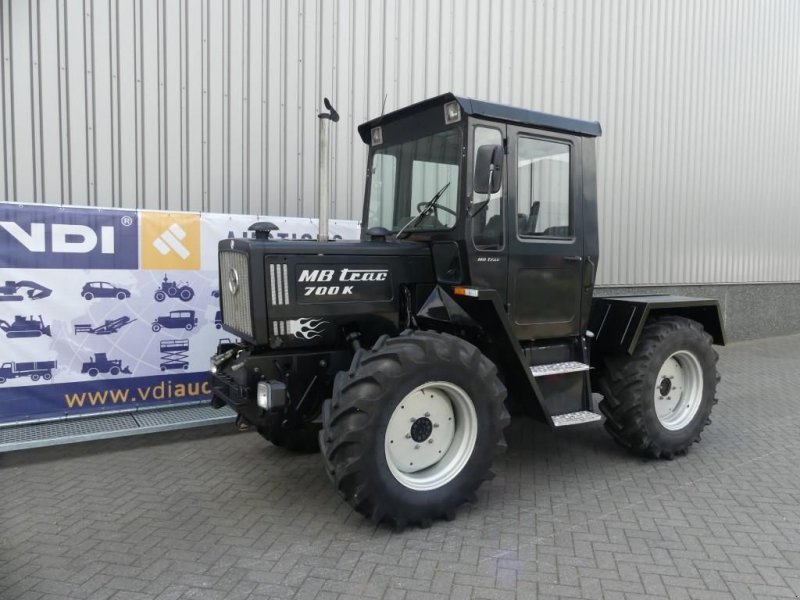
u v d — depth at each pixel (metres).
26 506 3.83
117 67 5.62
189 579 3.00
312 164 6.64
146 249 5.10
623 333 4.58
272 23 6.30
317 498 3.99
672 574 3.07
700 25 10.15
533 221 4.23
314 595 2.87
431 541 3.41
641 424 4.59
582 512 3.82
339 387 3.40
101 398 4.98
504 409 3.80
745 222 11.33
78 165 5.54
